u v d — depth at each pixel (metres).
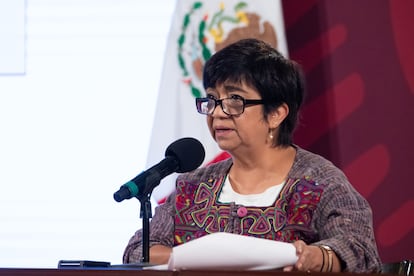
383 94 8.55
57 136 8.62
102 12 8.78
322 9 8.65
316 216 5.21
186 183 5.64
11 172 8.60
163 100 8.19
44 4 8.84
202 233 5.37
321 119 8.59
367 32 8.60
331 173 5.33
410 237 8.41
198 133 8.07
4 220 8.56
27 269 3.83
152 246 5.29
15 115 8.65
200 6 8.21
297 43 8.67
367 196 8.48
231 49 5.38
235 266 3.98
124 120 8.62
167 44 8.25
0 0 8.68
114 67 8.70
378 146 8.52
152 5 8.79
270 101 5.34
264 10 8.13
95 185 8.57
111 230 8.53
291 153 5.55
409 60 8.54
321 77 8.61
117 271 3.81
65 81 8.69
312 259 4.47
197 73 8.15
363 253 4.81
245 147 5.38
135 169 8.57
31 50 8.73
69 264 4.32
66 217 8.55
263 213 5.27
